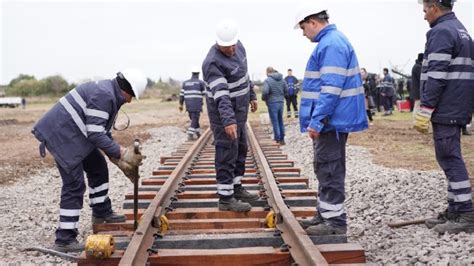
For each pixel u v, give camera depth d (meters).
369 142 15.73
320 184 5.76
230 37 6.37
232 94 6.70
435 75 5.88
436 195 8.00
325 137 5.61
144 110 42.81
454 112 5.97
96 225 6.37
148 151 16.64
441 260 4.93
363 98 5.59
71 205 6.14
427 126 6.00
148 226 5.72
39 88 86.44
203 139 15.17
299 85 24.34
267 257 5.17
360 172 10.82
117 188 10.64
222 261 5.16
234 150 6.79
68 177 6.04
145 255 5.12
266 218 6.28
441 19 6.00
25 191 10.53
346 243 5.41
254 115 30.59
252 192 8.24
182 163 9.95
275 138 16.58
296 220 5.75
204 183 8.99
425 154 13.05
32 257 5.96
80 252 6.13
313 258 4.47
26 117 36.84
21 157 15.41
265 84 16.19
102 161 6.54
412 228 6.43
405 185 8.87
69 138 5.93
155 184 9.02
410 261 5.11
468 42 5.95
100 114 5.83
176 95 67.38
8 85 98.56
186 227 6.40
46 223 7.84
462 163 6.08
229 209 6.84
